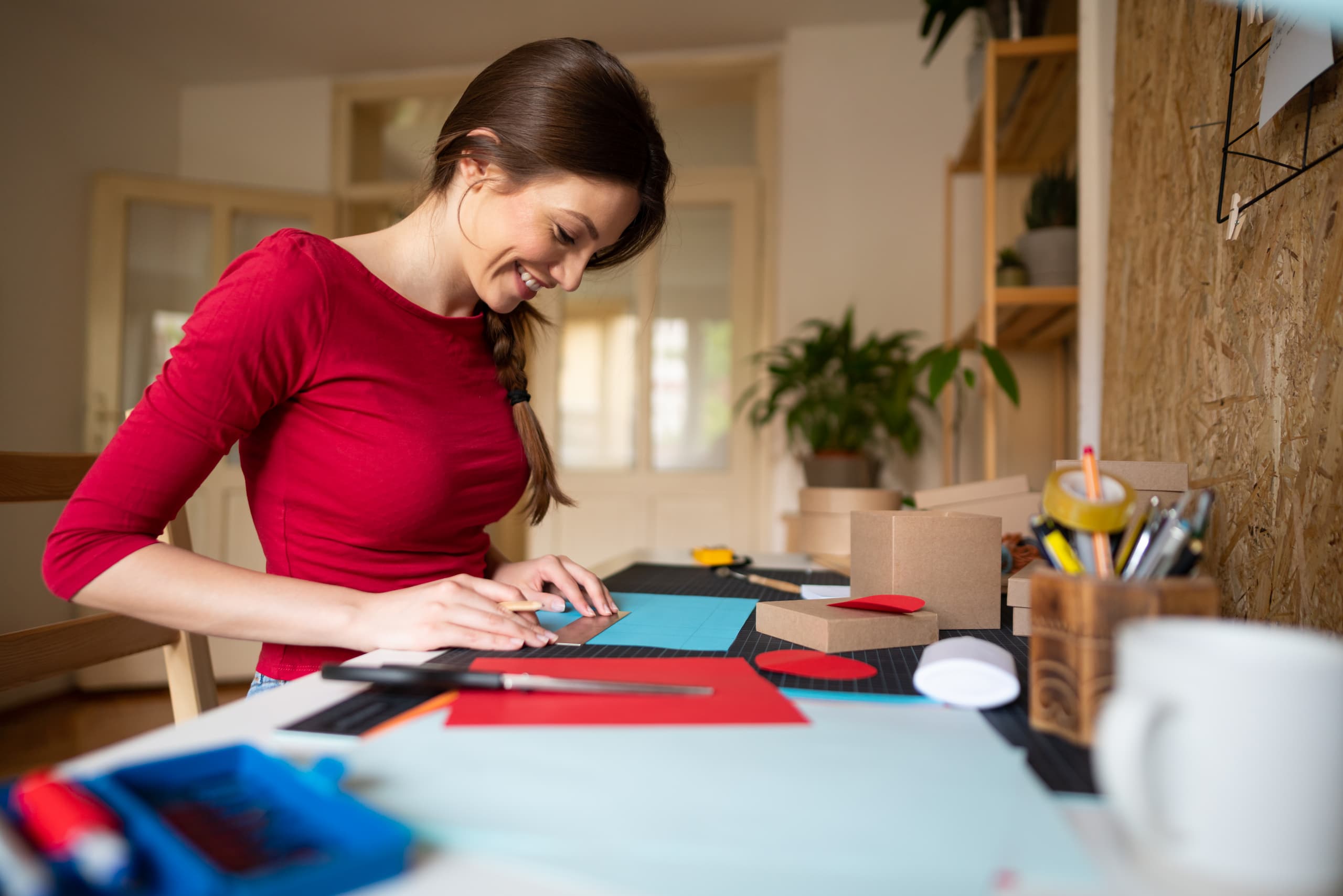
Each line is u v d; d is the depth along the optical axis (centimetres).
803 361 291
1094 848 33
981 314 198
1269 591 83
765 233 348
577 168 82
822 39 332
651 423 357
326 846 30
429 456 89
